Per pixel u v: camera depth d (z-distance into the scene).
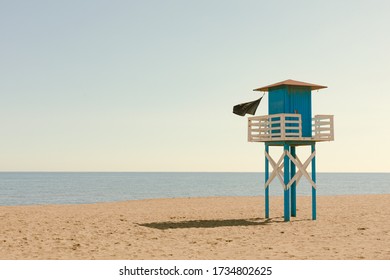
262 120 21.59
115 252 12.98
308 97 20.84
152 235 16.23
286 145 20.48
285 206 20.73
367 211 25.20
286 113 20.34
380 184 127.06
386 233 16.73
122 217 22.22
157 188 97.00
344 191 77.44
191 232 17.06
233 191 80.06
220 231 17.38
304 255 12.45
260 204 31.08
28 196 66.50
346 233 16.78
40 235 15.88
